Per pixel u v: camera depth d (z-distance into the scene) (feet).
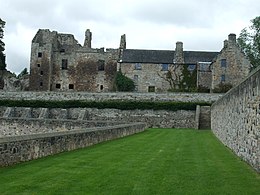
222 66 228.63
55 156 52.80
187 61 246.27
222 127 86.53
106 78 270.46
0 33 282.56
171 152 63.26
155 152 62.64
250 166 47.11
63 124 121.80
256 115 44.14
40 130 124.36
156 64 245.86
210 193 32.73
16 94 202.80
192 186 35.35
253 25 258.98
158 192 32.86
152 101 189.88
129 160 51.60
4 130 129.90
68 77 273.33
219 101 98.78
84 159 50.93
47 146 52.60
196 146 75.25
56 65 274.77
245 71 226.79
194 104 180.24
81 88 271.90
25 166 43.57
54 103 193.06
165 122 181.06
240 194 32.48
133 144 76.59
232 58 228.43
